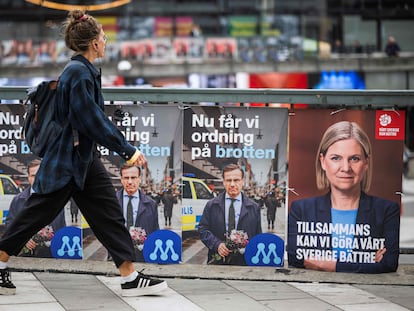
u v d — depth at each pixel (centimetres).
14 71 3653
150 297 408
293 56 3884
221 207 470
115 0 3406
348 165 463
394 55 3959
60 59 3669
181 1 4347
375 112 461
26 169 478
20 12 3691
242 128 466
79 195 404
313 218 468
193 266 471
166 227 473
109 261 479
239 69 3884
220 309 386
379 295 425
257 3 4338
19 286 425
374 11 4116
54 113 388
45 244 481
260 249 471
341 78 3906
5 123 477
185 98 468
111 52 3850
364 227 465
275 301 406
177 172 470
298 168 467
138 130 469
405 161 2170
